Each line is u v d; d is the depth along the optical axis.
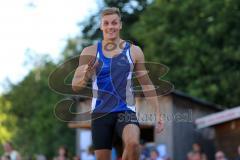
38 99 60.16
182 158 31.55
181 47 41.94
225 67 41.50
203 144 32.25
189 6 43.31
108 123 10.55
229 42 41.16
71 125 29.84
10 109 61.38
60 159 27.84
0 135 59.19
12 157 27.33
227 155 30.33
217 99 40.97
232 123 30.20
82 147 32.88
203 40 42.16
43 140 57.91
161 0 44.50
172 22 44.03
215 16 42.25
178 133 31.52
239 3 41.31
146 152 27.19
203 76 41.44
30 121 60.03
